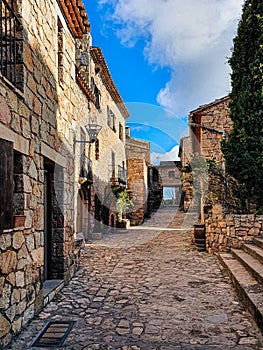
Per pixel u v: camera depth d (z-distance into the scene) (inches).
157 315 141.6
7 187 109.3
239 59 266.8
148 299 164.2
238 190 273.9
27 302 130.5
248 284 162.1
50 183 191.8
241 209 282.0
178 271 226.4
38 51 152.7
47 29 168.6
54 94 180.4
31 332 122.4
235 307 150.8
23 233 127.2
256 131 250.5
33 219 139.5
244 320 134.6
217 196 298.4
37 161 147.5
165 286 188.5
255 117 249.4
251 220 259.8
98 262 261.6
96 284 193.5
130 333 122.5
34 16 148.4
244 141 251.8
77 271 228.5
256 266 184.4
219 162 347.9
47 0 169.3
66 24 211.5
